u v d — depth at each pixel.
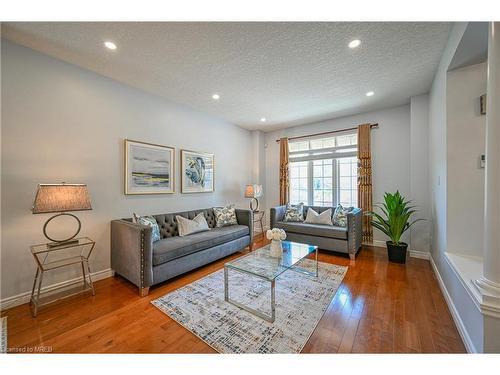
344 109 4.03
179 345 1.61
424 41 2.11
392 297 2.28
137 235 2.36
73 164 2.53
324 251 3.86
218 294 2.36
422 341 1.63
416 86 3.11
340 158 4.65
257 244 4.42
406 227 3.28
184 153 3.83
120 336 1.71
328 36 2.03
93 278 2.68
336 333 1.73
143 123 3.23
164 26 1.89
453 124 2.24
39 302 2.20
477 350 1.41
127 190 3.01
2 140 2.08
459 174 2.22
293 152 5.25
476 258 2.09
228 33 1.98
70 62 2.48
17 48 2.15
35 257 2.05
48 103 2.35
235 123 4.95
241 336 1.70
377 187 4.12
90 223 2.68
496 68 1.33
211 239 3.16
